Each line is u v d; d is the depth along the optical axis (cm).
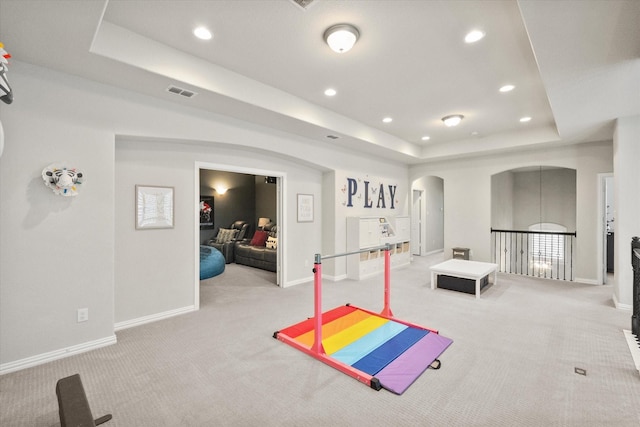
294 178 531
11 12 187
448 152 638
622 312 379
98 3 183
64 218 268
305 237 553
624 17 187
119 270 331
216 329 329
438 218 988
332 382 228
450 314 374
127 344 292
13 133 245
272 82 351
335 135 482
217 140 377
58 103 265
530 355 268
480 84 351
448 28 243
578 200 544
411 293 472
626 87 293
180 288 379
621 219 389
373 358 260
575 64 249
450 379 231
